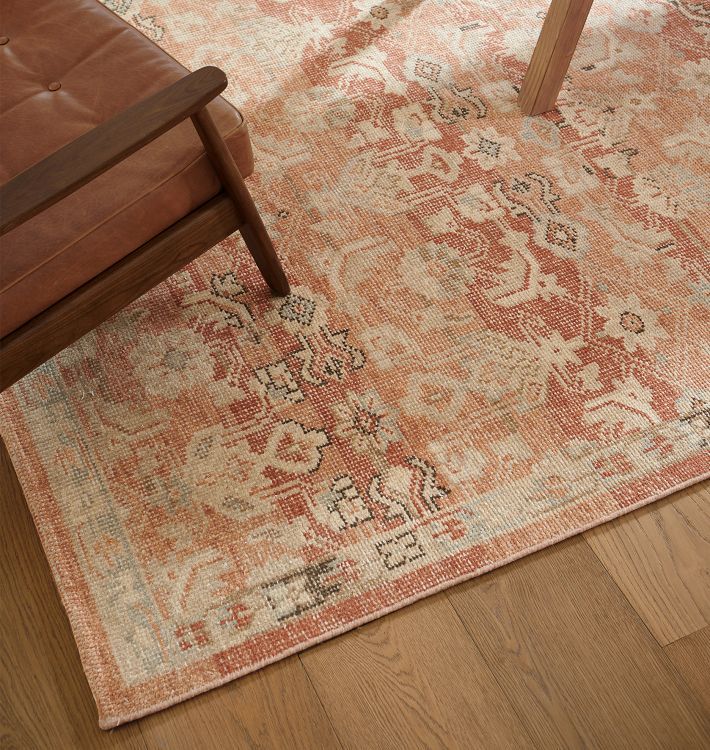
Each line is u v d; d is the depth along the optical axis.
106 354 1.19
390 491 1.09
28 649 1.00
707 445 1.13
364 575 1.03
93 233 0.90
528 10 1.59
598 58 1.52
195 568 1.04
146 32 1.52
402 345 1.20
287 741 0.95
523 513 1.08
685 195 1.36
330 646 1.00
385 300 1.24
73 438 1.12
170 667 0.98
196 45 1.51
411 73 1.49
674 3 1.62
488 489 1.09
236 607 1.01
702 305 1.25
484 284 1.26
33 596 1.03
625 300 1.25
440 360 1.19
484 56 1.52
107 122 0.78
